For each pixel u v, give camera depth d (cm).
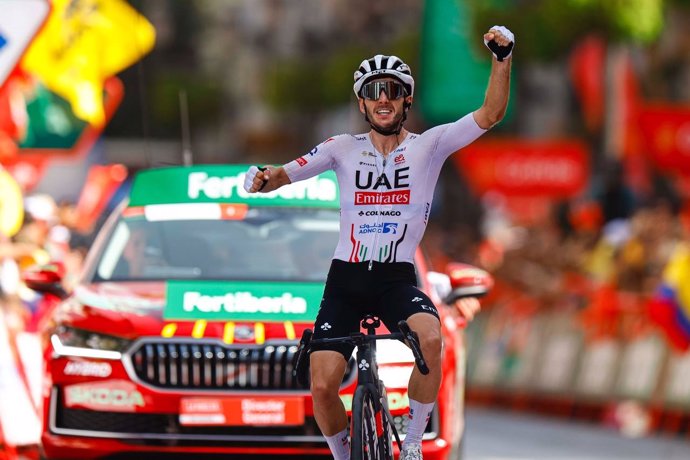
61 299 2139
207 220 2189
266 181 1636
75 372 1891
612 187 4275
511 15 4931
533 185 5216
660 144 4584
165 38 12888
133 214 2222
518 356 3941
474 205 6288
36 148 3672
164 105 10369
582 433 3272
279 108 10031
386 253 1631
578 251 3975
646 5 4775
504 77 1585
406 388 1875
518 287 4022
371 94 1619
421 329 1591
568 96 8019
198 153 12475
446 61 5044
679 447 3003
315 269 2103
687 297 3238
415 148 1634
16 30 2086
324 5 11681
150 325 1902
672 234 3566
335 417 1614
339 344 1617
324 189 2239
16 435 2303
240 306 1950
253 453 1866
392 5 10306
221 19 13162
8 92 3159
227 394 1867
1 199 2898
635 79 5525
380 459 1620
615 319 3512
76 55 3120
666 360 3294
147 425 1873
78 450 1875
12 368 2344
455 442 1964
